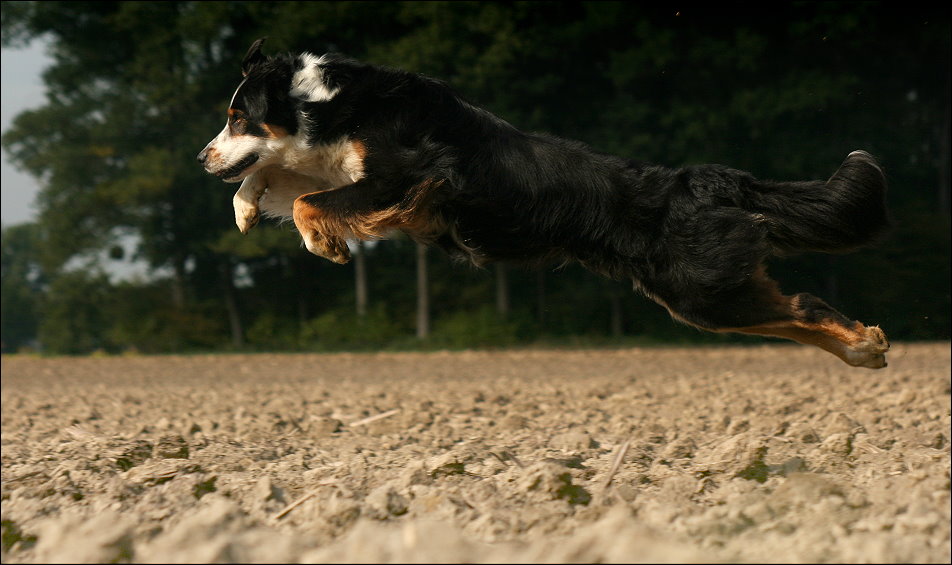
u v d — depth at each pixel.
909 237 36.31
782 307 6.81
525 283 41.38
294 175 7.52
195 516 4.30
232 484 5.84
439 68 33.59
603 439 8.48
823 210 6.82
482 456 6.71
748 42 34.09
